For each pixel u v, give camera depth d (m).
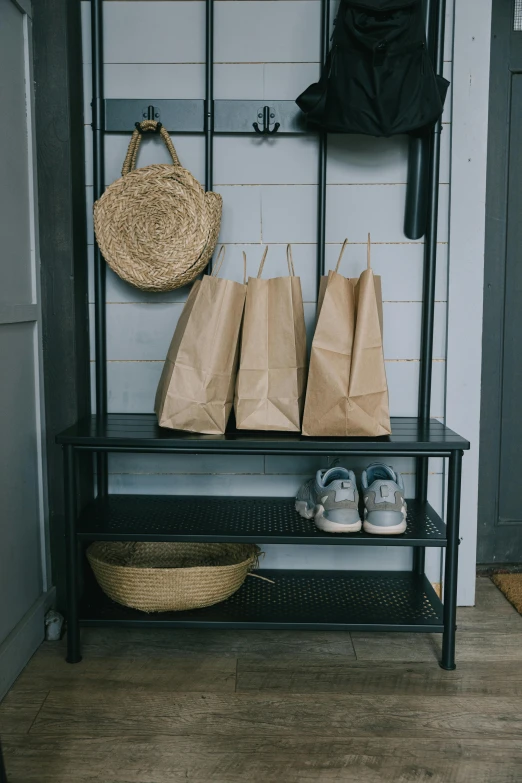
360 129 1.63
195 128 1.86
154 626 1.65
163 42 1.88
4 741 1.36
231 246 1.93
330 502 1.65
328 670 1.64
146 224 1.77
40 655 1.70
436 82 1.68
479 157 1.88
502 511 2.27
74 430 1.70
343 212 1.92
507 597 2.04
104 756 1.32
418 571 1.98
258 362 1.68
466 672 1.63
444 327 1.95
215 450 1.61
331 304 1.63
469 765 1.31
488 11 1.84
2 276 1.56
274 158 1.90
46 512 1.82
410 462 1.99
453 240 1.90
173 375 1.67
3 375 1.56
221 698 1.51
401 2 1.55
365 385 1.62
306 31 1.86
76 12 1.81
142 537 1.63
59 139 1.75
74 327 1.80
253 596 1.82
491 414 2.23
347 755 1.33
